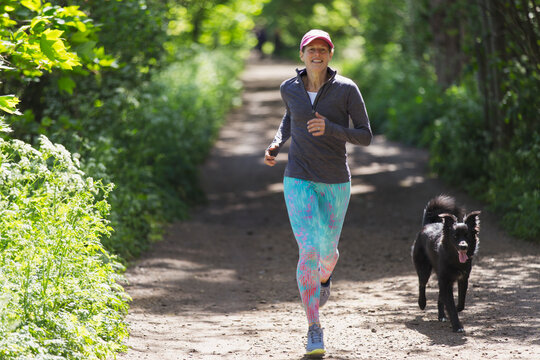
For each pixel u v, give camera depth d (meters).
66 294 6.41
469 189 17.53
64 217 6.65
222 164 24.41
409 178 20.08
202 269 12.33
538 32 15.69
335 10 53.94
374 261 12.80
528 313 8.39
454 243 7.86
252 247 14.50
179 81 28.31
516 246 12.67
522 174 15.38
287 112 7.83
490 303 9.01
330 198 7.39
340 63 49.25
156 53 15.21
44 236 6.48
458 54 26.25
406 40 31.70
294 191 7.29
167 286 10.87
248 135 30.39
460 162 18.41
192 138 23.25
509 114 16.02
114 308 7.50
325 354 7.18
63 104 13.51
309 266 7.08
